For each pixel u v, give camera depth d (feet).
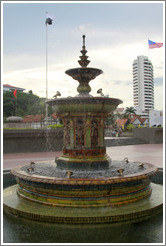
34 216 19.48
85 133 25.59
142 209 20.06
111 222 18.54
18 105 144.97
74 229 17.98
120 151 72.95
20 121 89.81
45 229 18.42
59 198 20.98
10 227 19.33
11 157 61.00
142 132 107.24
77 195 20.56
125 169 26.11
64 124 26.91
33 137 74.28
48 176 22.41
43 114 112.57
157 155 62.08
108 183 19.92
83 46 26.73
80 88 26.89
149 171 23.67
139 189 22.86
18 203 22.52
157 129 102.99
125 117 173.99
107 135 124.57
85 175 23.11
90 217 18.33
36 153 70.95
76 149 25.58
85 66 26.76
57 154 68.13
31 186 22.56
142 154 64.64
